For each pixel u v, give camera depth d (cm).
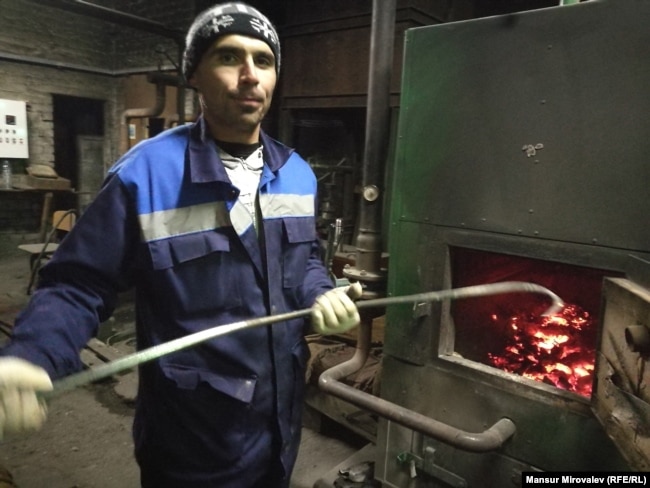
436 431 134
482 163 135
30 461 203
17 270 478
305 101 358
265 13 360
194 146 99
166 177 96
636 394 96
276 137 384
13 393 62
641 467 93
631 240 114
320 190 370
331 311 91
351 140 370
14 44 482
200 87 101
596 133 117
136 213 94
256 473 111
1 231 528
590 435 125
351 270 176
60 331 83
